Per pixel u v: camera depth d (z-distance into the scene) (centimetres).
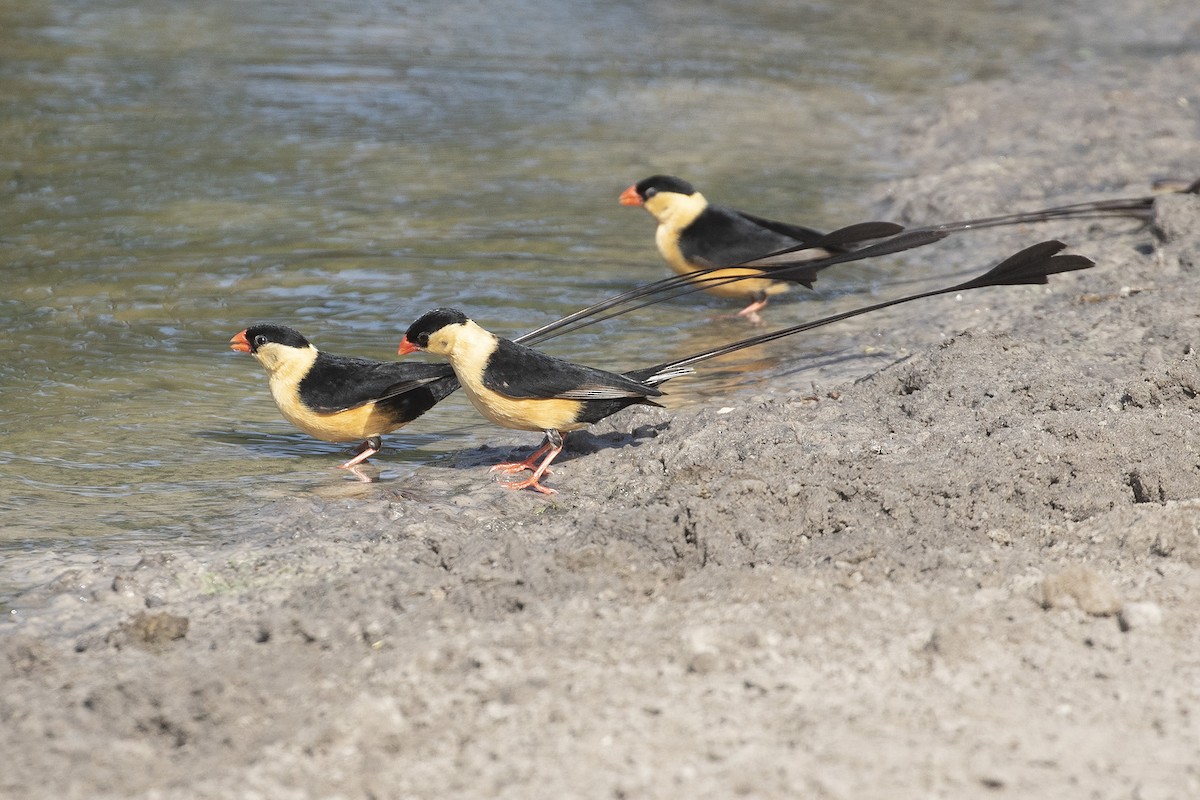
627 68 3328
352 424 1280
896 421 1292
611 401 1266
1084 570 914
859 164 2559
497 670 841
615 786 717
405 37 3606
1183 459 1094
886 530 1034
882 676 823
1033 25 3844
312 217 2186
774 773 722
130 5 3819
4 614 977
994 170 2328
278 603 990
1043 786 706
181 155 2509
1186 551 962
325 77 3142
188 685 828
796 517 1052
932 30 3819
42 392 1486
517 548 1005
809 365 1559
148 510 1182
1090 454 1112
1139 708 779
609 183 2414
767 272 1641
